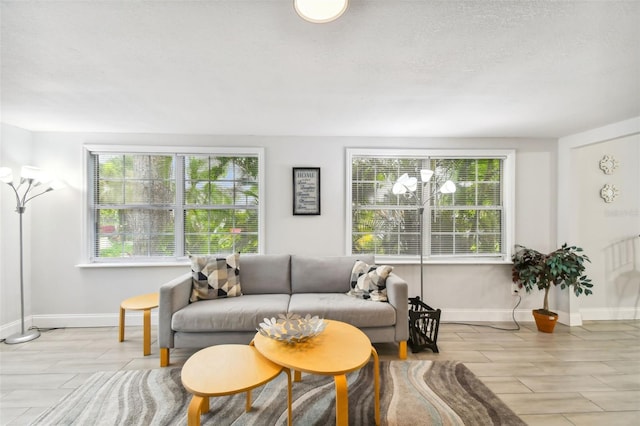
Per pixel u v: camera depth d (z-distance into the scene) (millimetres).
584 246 3365
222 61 1697
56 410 1775
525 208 3350
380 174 3387
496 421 1688
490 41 1498
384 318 2389
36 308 3074
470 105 2371
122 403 1845
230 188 3324
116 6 1235
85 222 3125
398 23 1351
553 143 3350
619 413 1771
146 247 3260
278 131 3131
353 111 2521
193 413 1318
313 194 3293
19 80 1928
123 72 1827
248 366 1527
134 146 3170
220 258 2811
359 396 1929
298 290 2932
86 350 2570
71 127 2965
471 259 3373
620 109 2441
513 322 3277
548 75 1858
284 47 1551
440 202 3387
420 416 1728
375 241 3381
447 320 3295
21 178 2801
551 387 2031
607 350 2596
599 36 1448
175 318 2283
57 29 1389
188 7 1242
